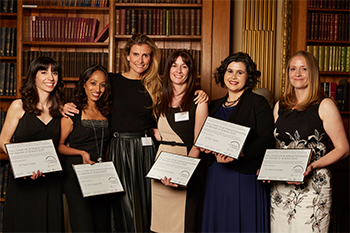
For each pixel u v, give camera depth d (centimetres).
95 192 204
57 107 220
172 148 230
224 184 210
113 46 337
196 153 228
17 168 191
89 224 221
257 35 357
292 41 356
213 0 337
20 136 212
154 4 336
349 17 343
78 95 228
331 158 188
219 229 211
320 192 193
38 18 342
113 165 224
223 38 337
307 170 183
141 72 244
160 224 233
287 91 213
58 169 200
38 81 212
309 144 195
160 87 243
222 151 192
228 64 217
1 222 327
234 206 206
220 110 224
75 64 341
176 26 336
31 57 341
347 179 363
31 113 212
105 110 233
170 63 226
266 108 210
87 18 343
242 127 197
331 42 342
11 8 343
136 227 230
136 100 239
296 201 196
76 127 223
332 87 345
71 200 221
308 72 197
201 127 212
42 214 213
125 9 340
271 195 211
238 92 220
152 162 239
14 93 342
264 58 357
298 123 198
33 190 212
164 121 232
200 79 340
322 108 193
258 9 357
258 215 206
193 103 225
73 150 221
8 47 344
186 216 229
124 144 235
